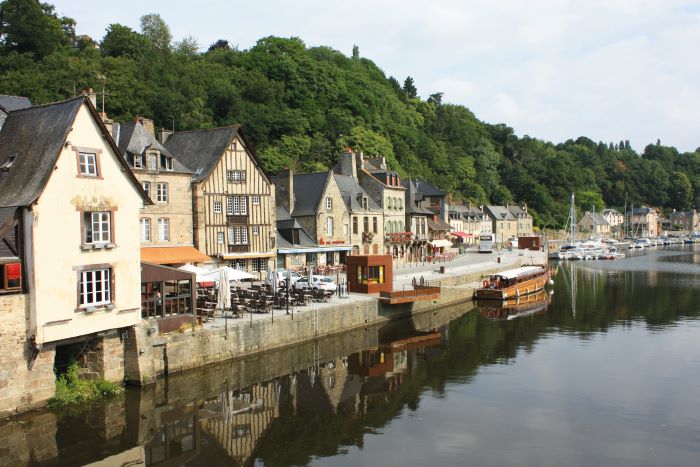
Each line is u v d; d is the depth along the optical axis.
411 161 85.62
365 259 31.86
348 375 20.86
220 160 32.81
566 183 123.19
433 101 123.06
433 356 23.72
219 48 86.94
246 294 25.64
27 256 15.27
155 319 18.72
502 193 106.25
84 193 16.55
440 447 14.50
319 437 15.12
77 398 16.53
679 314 33.53
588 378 20.47
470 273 43.00
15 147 17.17
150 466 13.27
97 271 17.00
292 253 39.50
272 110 65.69
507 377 20.64
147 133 30.78
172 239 30.73
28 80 49.53
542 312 34.81
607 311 34.91
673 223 147.75
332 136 70.88
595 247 89.94
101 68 56.25
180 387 18.52
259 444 14.63
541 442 14.81
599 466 13.41
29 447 13.97
